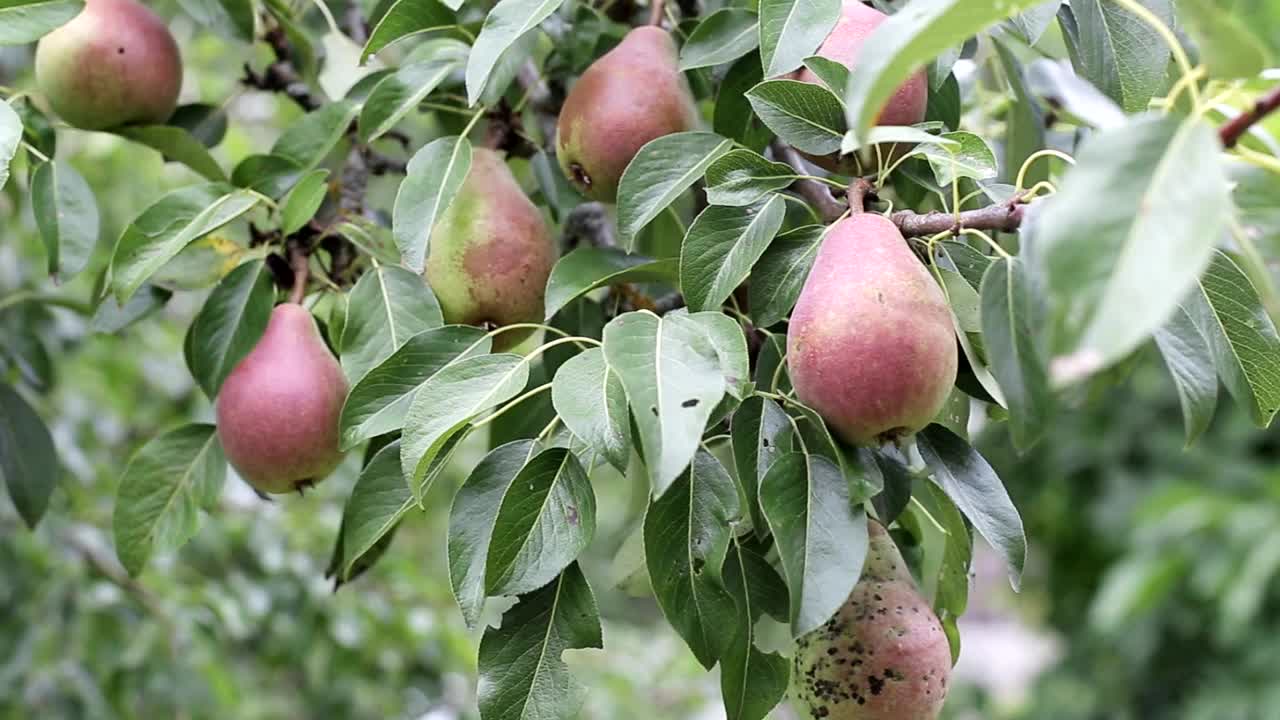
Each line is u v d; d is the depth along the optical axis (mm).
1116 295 772
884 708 973
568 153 1056
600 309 1123
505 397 938
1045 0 832
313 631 1506
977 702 2787
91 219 1116
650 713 1812
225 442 1056
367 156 1258
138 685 1489
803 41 985
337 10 1325
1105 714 2705
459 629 1623
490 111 1177
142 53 1147
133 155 1827
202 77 1813
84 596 1479
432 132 1439
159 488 1119
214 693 1512
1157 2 1044
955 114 1090
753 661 965
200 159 1174
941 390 918
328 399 1050
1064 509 2838
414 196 1035
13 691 1479
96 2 1146
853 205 959
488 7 1146
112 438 1672
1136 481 2633
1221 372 962
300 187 1075
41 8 1039
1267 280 847
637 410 875
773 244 980
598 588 2314
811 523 915
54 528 1522
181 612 1479
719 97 1068
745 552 976
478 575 947
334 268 1145
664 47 1061
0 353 1334
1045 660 3047
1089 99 1208
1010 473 2809
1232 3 857
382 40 1079
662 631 2410
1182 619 2551
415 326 1044
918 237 950
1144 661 2641
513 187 1076
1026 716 2818
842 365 912
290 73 1278
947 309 928
